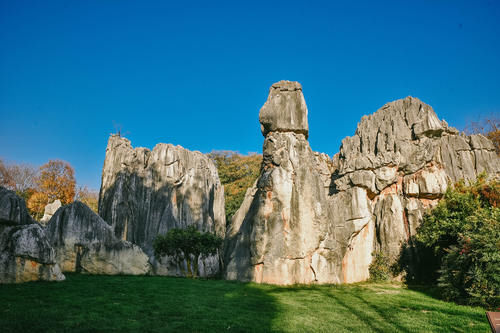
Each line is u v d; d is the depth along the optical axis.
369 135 41.22
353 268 34.34
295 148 32.94
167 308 16.05
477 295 19.39
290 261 29.36
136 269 32.19
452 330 14.63
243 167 82.69
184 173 42.94
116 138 43.84
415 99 39.91
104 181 41.59
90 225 31.23
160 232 38.97
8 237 20.41
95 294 18.22
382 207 36.78
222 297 20.25
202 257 33.12
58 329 11.70
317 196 32.00
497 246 19.66
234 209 55.75
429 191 35.03
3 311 13.45
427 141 37.19
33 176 62.72
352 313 17.67
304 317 16.17
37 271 20.97
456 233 27.00
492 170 36.72
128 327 12.52
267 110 34.38
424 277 32.84
